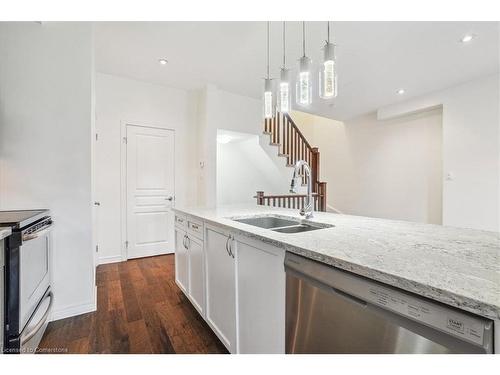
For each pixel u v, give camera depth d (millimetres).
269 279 1235
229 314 1574
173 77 3633
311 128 6883
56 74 2080
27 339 1413
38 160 2025
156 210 3900
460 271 758
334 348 916
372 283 804
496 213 3410
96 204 3236
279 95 2059
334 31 2441
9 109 1947
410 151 4691
